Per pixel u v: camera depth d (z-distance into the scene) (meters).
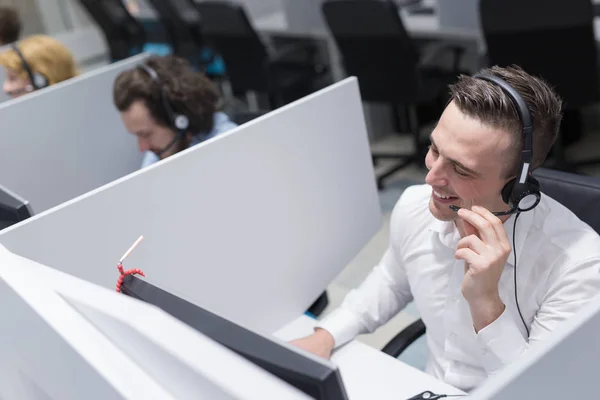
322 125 1.43
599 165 3.25
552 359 0.71
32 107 2.20
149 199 1.20
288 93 3.91
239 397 0.57
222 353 0.62
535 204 1.05
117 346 0.70
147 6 5.25
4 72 2.83
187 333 0.64
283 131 1.36
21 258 0.87
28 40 2.48
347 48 3.35
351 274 2.66
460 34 3.36
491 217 1.04
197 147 1.24
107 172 2.43
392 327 2.28
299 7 4.07
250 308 1.39
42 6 5.52
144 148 1.91
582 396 0.77
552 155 3.22
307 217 1.45
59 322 0.72
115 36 4.83
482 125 1.00
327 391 0.64
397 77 3.28
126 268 1.20
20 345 0.82
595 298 0.76
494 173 1.03
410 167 3.60
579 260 1.11
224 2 3.65
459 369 1.29
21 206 1.24
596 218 1.31
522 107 0.99
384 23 3.10
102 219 1.16
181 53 4.59
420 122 3.97
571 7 2.62
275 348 0.68
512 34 2.79
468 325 1.25
